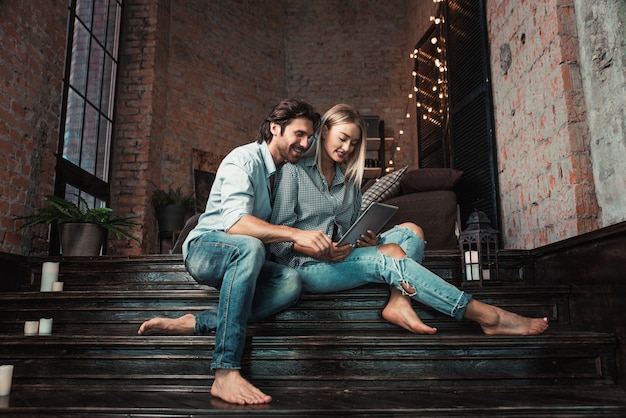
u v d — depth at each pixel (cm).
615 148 227
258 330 201
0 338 185
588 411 144
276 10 791
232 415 141
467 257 249
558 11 256
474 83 384
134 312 226
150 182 586
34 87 341
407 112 762
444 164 557
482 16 369
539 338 179
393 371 179
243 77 733
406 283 188
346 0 801
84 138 496
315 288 200
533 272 254
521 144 305
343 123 193
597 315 195
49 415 145
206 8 702
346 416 141
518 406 144
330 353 180
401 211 338
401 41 790
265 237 168
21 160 325
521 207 305
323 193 200
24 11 328
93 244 348
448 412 141
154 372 181
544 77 272
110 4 566
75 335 186
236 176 176
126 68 599
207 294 223
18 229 320
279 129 185
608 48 231
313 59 788
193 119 667
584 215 239
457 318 188
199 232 181
